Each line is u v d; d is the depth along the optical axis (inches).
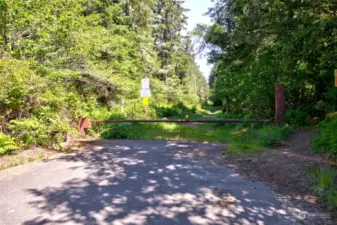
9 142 190.5
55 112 241.8
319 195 122.7
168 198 121.3
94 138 300.5
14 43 257.9
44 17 260.7
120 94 455.8
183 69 1222.3
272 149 207.8
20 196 124.0
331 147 174.7
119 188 134.1
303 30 250.8
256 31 345.1
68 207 111.7
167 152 218.2
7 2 230.5
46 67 261.0
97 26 359.9
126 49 502.6
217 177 151.7
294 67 317.4
